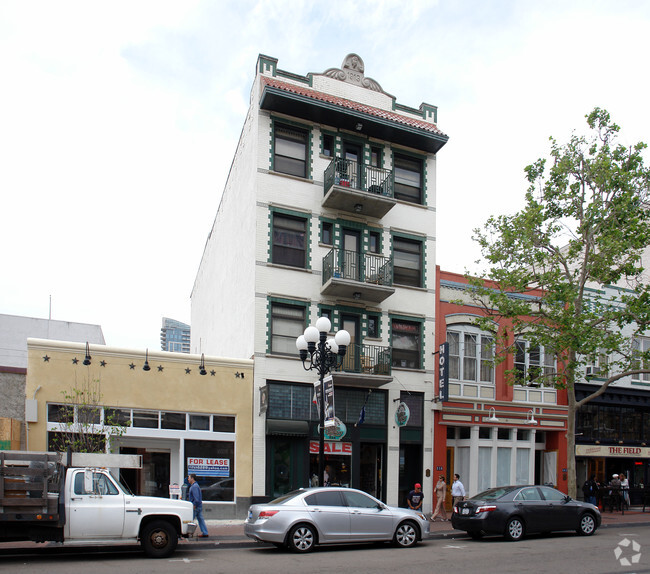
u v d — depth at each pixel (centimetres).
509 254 2289
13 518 1244
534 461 2692
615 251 2108
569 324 2147
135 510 1362
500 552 1477
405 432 2406
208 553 1470
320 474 1659
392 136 2559
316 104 2367
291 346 2295
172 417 2073
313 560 1343
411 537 1591
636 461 2970
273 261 2309
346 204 2402
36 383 1900
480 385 2581
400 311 2477
